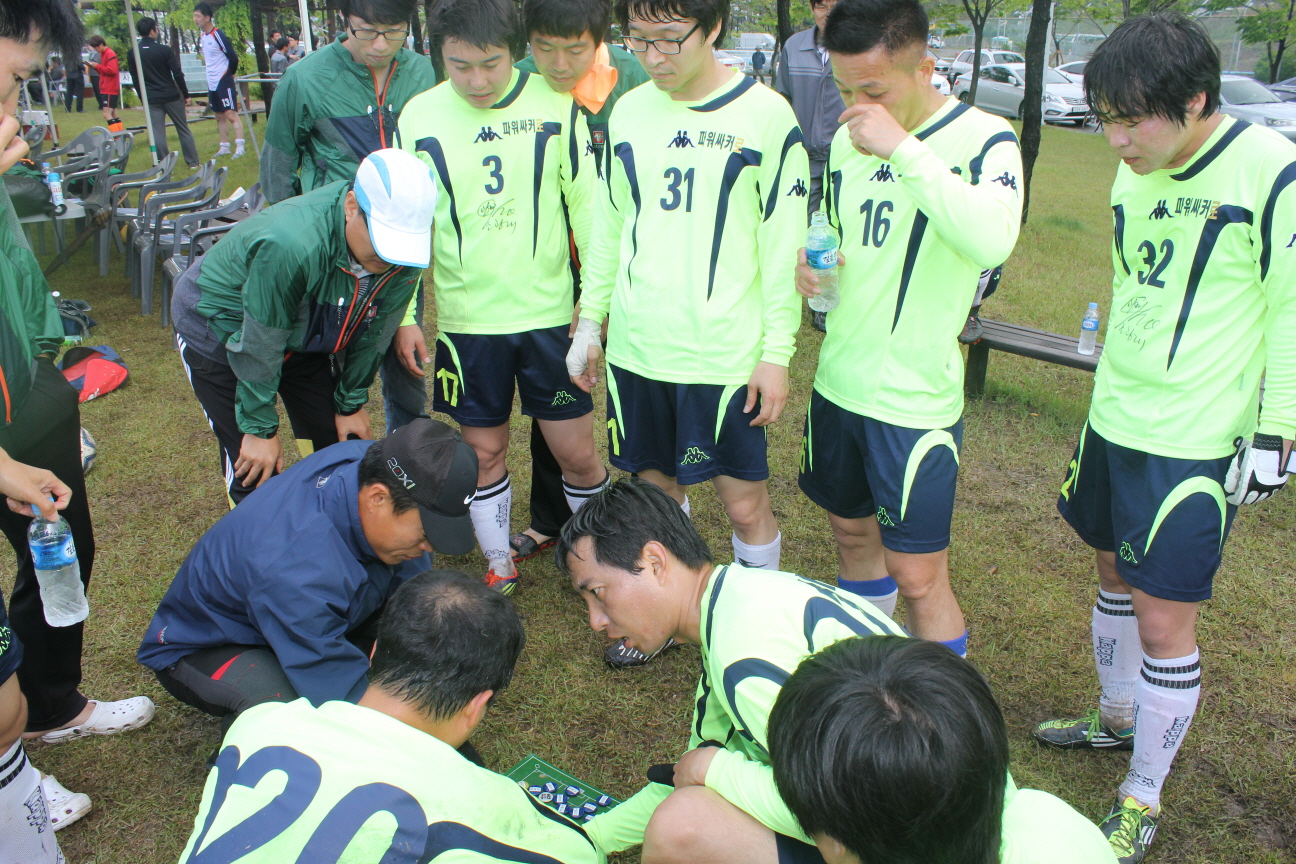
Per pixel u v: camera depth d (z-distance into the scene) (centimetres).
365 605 231
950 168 213
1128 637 235
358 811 138
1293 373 187
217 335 270
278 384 291
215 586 218
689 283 255
